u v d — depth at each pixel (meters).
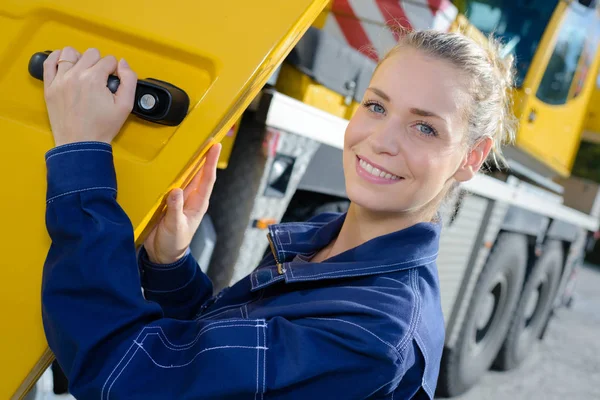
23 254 0.85
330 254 1.06
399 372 0.81
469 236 2.98
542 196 3.80
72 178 0.80
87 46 0.91
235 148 1.72
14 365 0.85
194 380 0.77
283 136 1.69
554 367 4.81
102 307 0.78
